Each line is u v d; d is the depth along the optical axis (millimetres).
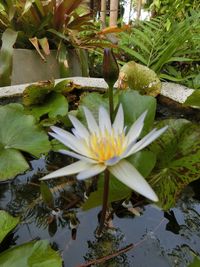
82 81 624
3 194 353
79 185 365
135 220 304
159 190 303
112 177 292
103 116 252
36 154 376
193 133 343
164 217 309
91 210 320
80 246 274
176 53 769
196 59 771
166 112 562
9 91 573
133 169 210
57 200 339
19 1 838
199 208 323
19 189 362
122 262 256
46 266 227
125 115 380
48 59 843
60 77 837
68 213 317
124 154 203
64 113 482
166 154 344
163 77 687
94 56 1025
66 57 844
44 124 467
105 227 295
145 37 767
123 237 284
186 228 295
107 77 331
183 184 293
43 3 835
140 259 260
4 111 418
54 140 411
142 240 280
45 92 528
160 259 260
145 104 382
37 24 850
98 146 214
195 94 420
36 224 303
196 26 782
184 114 528
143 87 573
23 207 330
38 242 247
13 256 238
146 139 204
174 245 274
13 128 405
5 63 739
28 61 811
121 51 922
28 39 864
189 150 330
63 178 380
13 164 359
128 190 285
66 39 813
